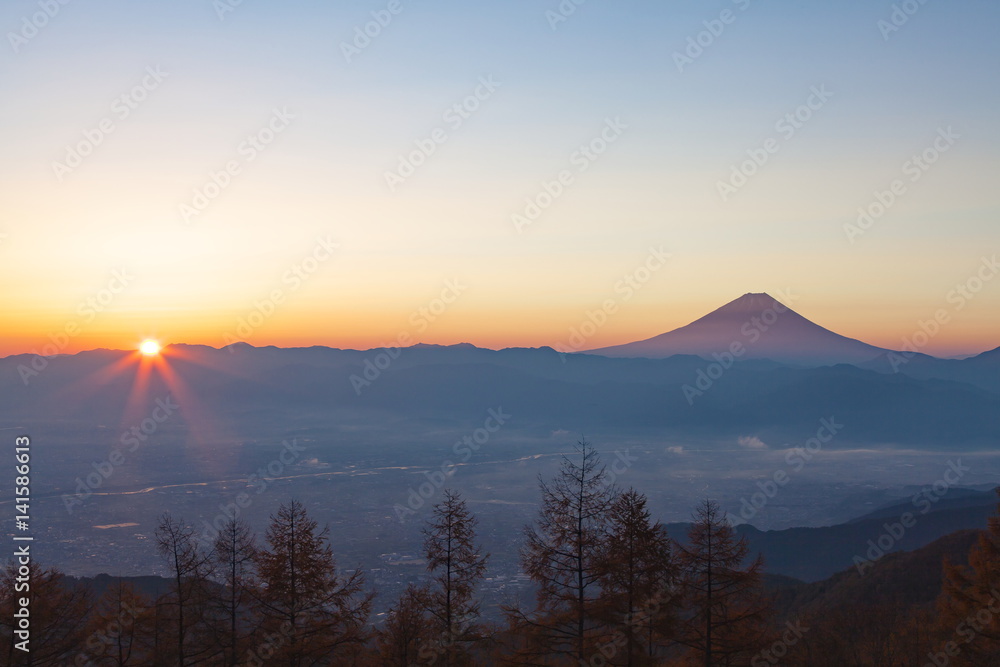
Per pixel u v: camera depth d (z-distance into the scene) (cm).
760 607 2403
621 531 2352
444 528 2598
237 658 2498
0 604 2533
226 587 2555
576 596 2319
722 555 2397
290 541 2552
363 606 2642
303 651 2441
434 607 2584
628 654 2286
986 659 2711
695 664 2430
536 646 2311
